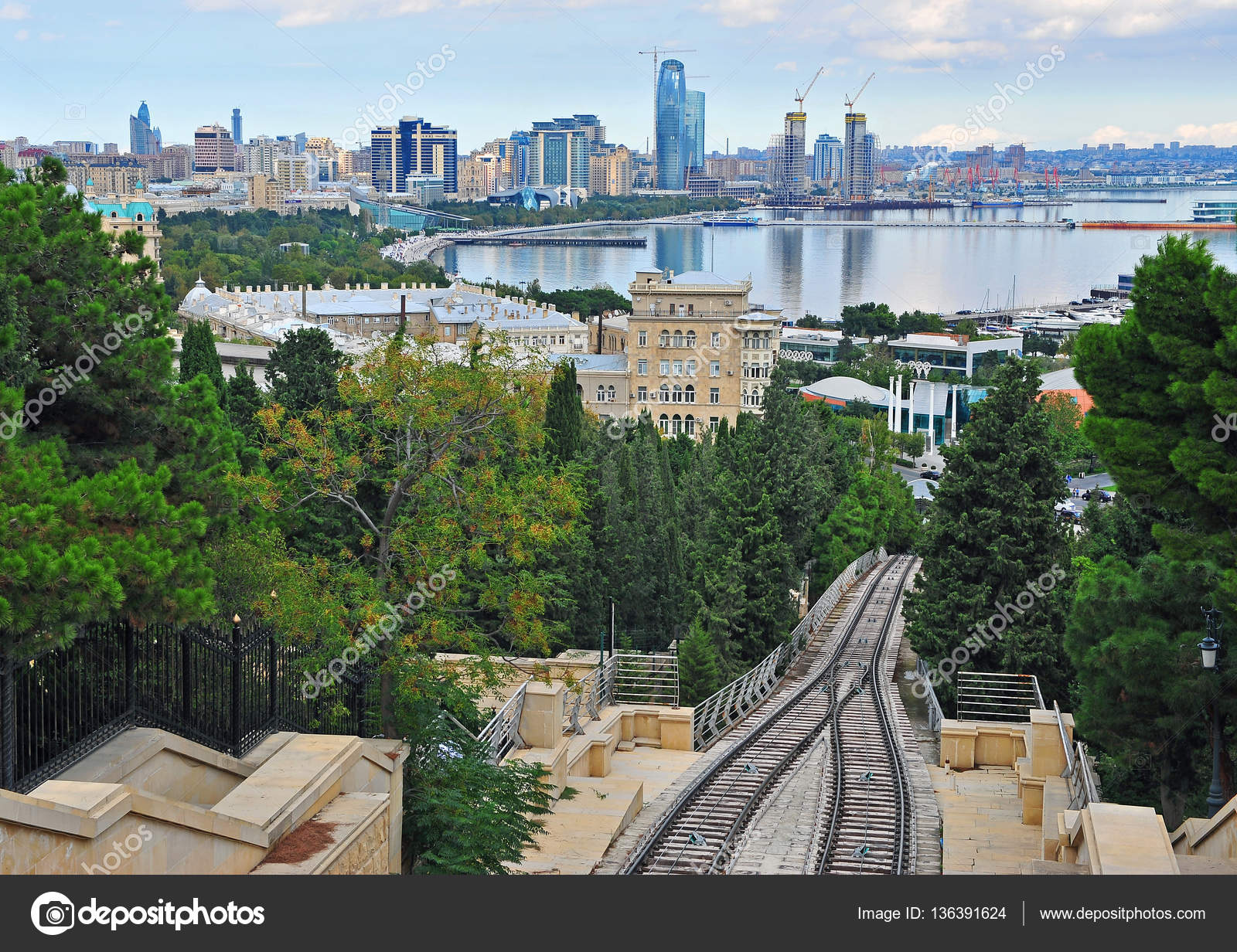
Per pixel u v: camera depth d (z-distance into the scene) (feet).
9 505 66.23
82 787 54.70
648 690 158.20
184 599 69.92
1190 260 85.35
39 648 62.34
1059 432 507.30
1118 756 97.55
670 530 193.67
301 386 173.58
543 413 107.86
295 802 67.46
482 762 91.35
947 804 116.98
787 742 149.38
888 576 309.63
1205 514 85.15
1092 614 99.60
